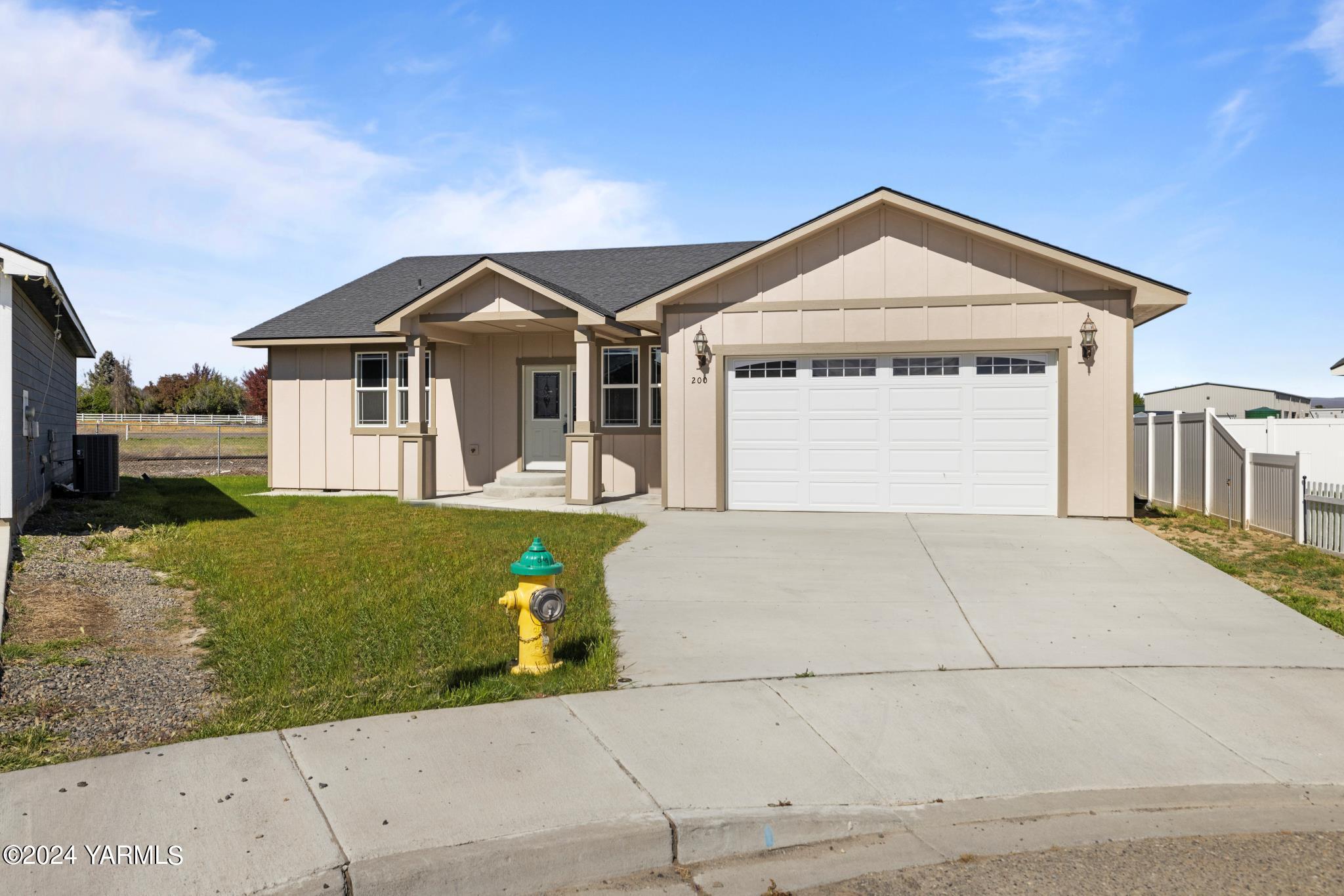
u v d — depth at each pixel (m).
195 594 8.38
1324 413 30.11
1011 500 13.30
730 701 5.64
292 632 6.89
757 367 14.12
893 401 13.67
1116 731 5.20
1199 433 14.66
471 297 15.58
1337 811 4.37
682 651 6.70
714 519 13.21
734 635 7.14
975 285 13.30
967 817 4.30
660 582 8.93
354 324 18.53
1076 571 9.46
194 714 5.31
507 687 5.76
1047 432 13.18
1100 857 3.98
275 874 3.60
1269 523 12.29
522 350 17.80
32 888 3.46
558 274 19.06
